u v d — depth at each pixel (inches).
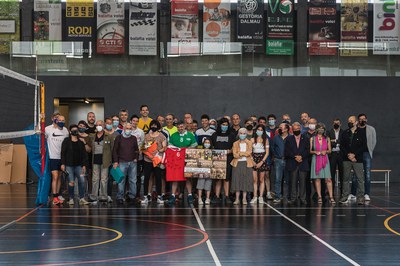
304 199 715.4
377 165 1013.2
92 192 697.6
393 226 535.2
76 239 463.8
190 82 1010.7
